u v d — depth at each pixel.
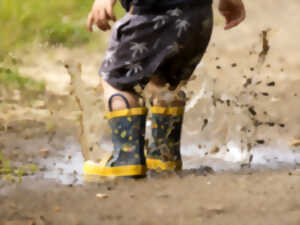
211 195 4.18
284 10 21.20
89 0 15.46
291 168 5.28
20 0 12.95
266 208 3.85
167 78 4.96
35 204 3.99
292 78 10.95
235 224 3.54
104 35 14.73
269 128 7.11
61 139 6.51
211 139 6.55
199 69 7.58
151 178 4.82
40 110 8.03
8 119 7.37
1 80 9.38
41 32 13.21
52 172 5.07
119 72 4.80
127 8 4.90
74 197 4.18
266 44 5.46
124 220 3.64
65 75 10.71
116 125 4.82
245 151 5.96
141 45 4.71
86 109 5.45
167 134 5.07
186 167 5.39
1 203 4.01
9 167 5.21
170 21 4.69
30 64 11.38
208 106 7.15
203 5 4.83
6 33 11.35
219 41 15.50
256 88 9.71
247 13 20.62
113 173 4.80
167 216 3.71
